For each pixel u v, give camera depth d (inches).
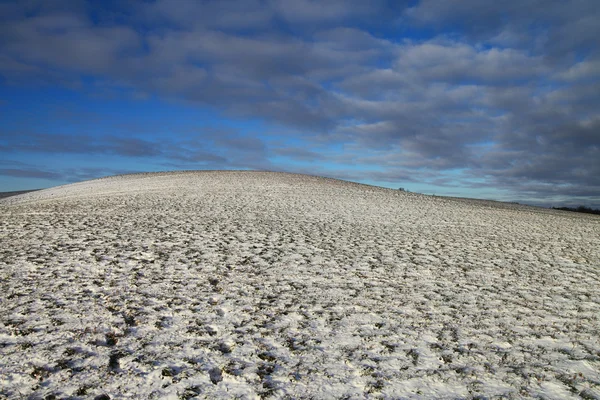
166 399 148.9
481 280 315.9
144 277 296.8
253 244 418.9
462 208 848.9
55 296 252.7
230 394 153.0
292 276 312.0
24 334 197.6
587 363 181.9
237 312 235.1
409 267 349.4
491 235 531.5
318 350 190.4
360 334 209.6
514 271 345.7
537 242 490.9
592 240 519.2
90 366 169.9
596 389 160.1
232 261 349.4
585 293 287.6
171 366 171.8
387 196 975.6
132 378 161.8
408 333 212.2
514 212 870.4
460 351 192.2
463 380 166.1
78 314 224.2
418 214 715.4
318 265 346.6
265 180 1211.2
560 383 164.4
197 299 254.4
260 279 301.1
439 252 413.1
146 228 495.2
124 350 184.5
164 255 362.6
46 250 375.2
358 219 631.8
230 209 690.2
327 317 231.6
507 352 192.2
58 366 168.7
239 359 179.5
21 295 253.0
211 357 180.5
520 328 221.6
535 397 154.3
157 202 777.6
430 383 163.5
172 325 214.1
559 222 720.3
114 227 501.0
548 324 227.8
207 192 946.1
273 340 199.8
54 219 571.5
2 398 146.3
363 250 410.6
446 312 243.9
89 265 325.4
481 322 229.3
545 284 308.7
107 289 267.7
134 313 227.9
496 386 161.8
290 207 738.2
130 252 370.6
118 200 819.4
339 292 277.3
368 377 167.2
